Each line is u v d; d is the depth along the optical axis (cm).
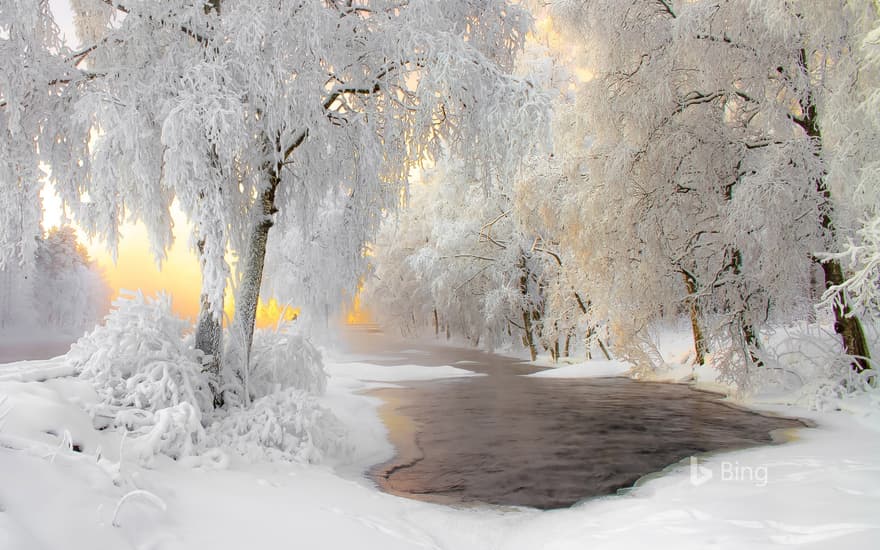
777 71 1395
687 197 1599
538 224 2200
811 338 1432
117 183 779
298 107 823
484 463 807
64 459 387
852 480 529
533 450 891
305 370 1035
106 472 397
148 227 880
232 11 764
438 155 990
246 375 864
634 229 1642
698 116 1537
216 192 744
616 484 686
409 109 951
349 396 1399
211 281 743
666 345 2323
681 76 1530
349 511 516
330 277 1938
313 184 953
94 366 700
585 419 1184
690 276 1736
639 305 1753
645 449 889
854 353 1295
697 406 1369
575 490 664
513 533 514
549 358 2978
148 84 772
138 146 729
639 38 1546
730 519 440
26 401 510
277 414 792
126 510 352
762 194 1265
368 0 928
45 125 802
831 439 913
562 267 2388
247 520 420
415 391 1683
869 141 1001
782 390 1435
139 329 777
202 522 393
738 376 1425
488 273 3134
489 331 3491
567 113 1941
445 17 952
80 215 851
